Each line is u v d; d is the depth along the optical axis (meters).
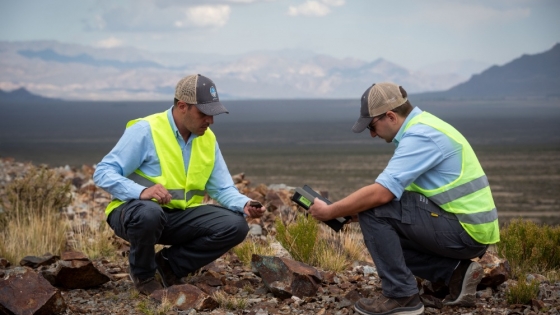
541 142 118.25
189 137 4.91
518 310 4.36
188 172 4.89
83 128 168.50
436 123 4.25
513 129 166.38
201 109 4.64
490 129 166.50
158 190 4.60
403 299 4.23
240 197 5.09
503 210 35.56
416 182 4.29
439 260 4.44
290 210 8.88
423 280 4.90
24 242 6.66
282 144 120.12
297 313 4.35
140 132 4.78
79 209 9.30
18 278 4.34
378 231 4.25
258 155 86.94
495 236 4.31
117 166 4.75
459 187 4.18
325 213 4.31
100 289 5.01
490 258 5.13
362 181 47.28
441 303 4.54
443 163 4.18
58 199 8.68
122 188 4.63
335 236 6.86
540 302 4.41
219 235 4.89
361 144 119.62
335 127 191.25
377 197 4.13
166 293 4.54
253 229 7.63
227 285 5.04
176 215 4.94
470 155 4.25
